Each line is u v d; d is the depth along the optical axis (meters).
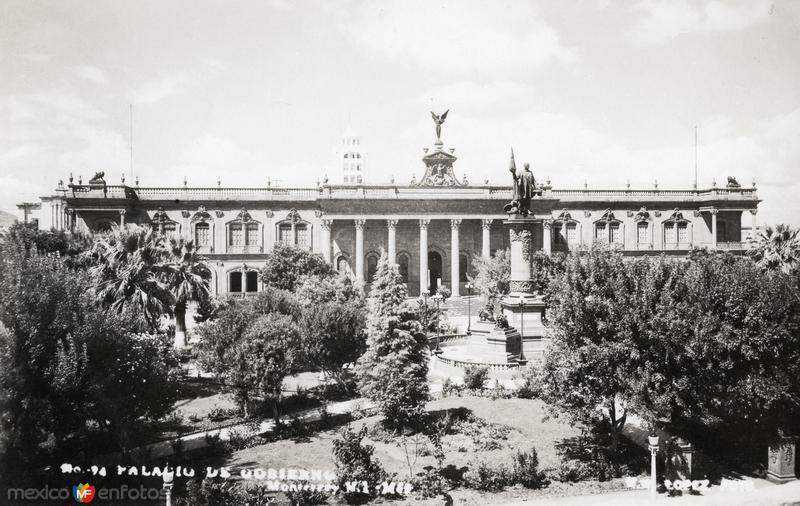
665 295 23.53
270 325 32.28
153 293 40.19
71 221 75.50
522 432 28.62
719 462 25.23
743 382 22.61
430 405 33.16
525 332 44.34
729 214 89.69
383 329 29.72
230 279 81.31
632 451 26.03
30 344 21.47
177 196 80.25
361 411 32.56
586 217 89.31
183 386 38.59
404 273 86.12
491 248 87.88
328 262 77.25
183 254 49.72
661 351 23.02
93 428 28.08
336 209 80.44
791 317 23.44
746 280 24.06
